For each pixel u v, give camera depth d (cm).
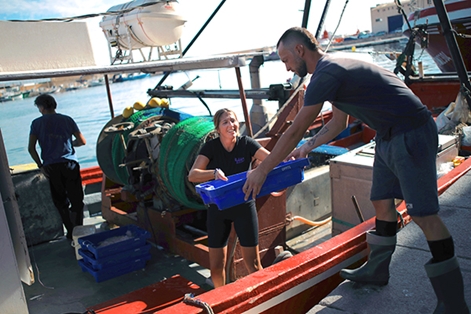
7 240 275
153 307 340
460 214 367
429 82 777
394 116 240
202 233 476
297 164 338
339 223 459
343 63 239
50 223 570
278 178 331
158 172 459
